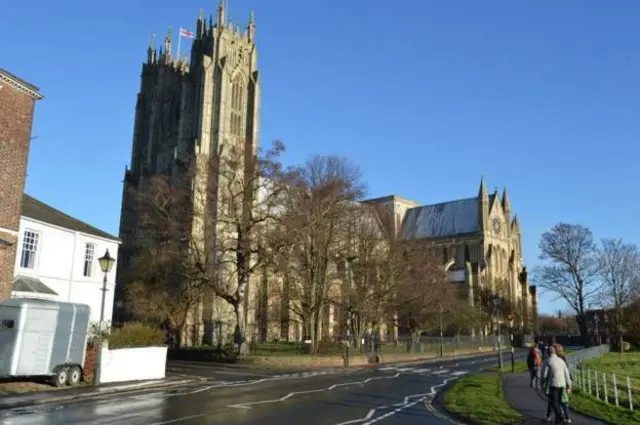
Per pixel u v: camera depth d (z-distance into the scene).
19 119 32.59
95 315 44.84
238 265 52.31
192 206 53.00
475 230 123.19
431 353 71.88
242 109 100.12
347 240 61.25
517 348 99.94
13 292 36.88
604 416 20.08
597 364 54.28
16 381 25.02
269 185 54.66
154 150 104.75
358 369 45.72
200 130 94.06
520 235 139.12
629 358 65.00
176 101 103.19
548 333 154.12
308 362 48.94
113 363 28.02
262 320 73.56
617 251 96.88
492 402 22.50
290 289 59.12
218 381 31.89
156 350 31.03
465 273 112.62
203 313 66.19
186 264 52.47
